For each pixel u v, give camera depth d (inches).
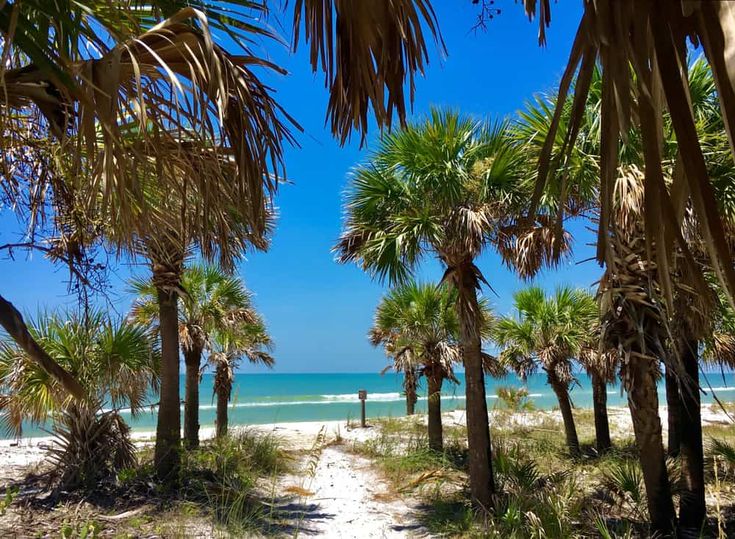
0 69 69.9
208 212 103.3
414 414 859.4
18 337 76.8
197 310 496.7
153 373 336.2
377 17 67.1
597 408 513.0
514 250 329.1
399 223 325.7
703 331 211.8
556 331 523.2
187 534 231.5
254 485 343.0
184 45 88.1
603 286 239.0
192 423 476.1
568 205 248.1
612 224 34.1
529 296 558.6
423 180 304.3
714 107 202.2
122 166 85.6
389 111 73.4
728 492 294.4
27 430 699.4
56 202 122.3
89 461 294.2
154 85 95.8
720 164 205.9
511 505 261.1
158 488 290.8
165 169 108.4
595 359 478.6
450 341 528.7
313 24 71.7
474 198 307.4
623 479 284.2
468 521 274.4
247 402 1749.5
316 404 1681.8
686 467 260.7
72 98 87.4
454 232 310.0
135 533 228.1
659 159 31.5
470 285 328.2
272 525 261.9
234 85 94.3
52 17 80.0
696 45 31.8
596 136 213.0
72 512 251.3
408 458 433.7
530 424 708.0
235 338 579.2
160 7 99.3
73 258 124.0
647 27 32.2
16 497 271.3
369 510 305.7
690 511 254.5
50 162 121.1
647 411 241.4
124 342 307.9
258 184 100.8
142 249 120.6
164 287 346.9
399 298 540.4
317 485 370.6
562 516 256.4
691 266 32.0
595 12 33.4
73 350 296.0
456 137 302.0
